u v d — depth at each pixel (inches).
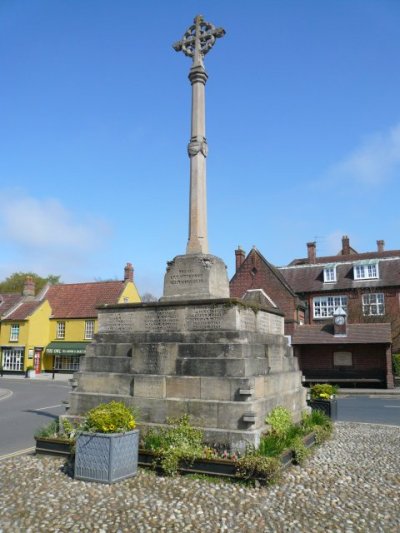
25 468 317.7
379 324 1294.3
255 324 406.3
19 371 1779.0
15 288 2915.8
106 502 251.0
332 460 351.9
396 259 1509.6
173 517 230.8
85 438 291.1
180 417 342.0
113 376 380.8
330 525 222.5
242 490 270.5
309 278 1589.6
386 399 963.3
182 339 370.6
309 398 594.2
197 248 423.2
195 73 458.6
